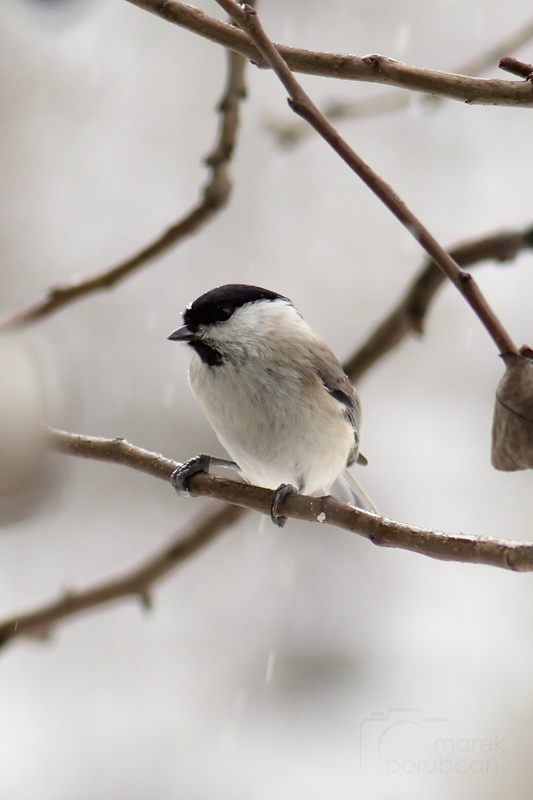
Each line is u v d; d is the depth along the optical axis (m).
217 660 10.31
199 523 6.48
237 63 5.41
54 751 9.37
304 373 6.15
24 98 12.55
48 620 6.22
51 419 2.42
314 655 10.30
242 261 12.66
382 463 11.58
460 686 9.62
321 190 13.07
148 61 13.07
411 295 7.09
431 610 10.49
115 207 12.55
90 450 5.05
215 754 9.39
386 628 10.40
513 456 2.74
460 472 11.43
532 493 11.09
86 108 12.82
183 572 10.98
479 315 2.87
